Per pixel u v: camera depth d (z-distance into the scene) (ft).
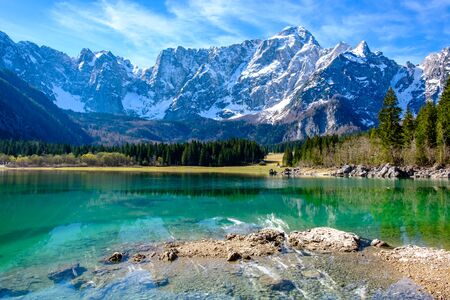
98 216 167.43
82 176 439.63
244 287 76.74
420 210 178.09
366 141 500.74
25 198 230.89
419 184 304.91
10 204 204.54
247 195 248.52
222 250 103.65
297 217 164.55
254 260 94.84
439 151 384.27
